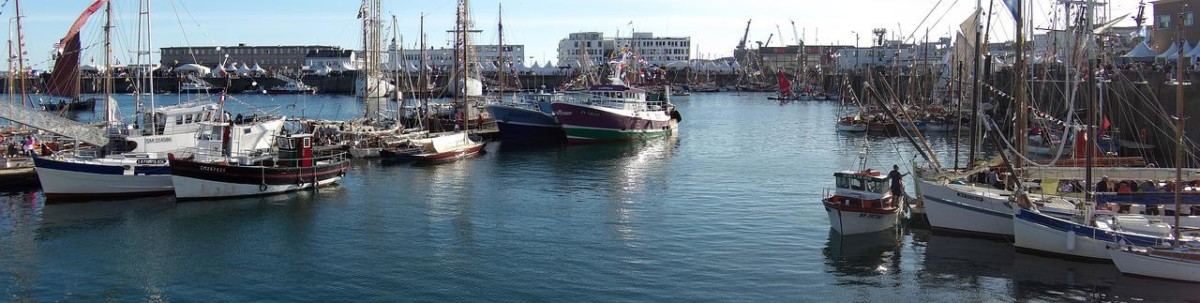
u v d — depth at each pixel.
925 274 41.12
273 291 39.56
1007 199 46.03
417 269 42.94
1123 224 41.59
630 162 87.25
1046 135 80.12
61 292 39.53
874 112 131.38
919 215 52.28
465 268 43.06
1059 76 88.00
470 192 66.00
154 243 48.41
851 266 42.66
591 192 66.25
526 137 109.88
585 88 121.19
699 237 49.31
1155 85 76.38
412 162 84.94
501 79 124.44
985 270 41.44
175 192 59.75
